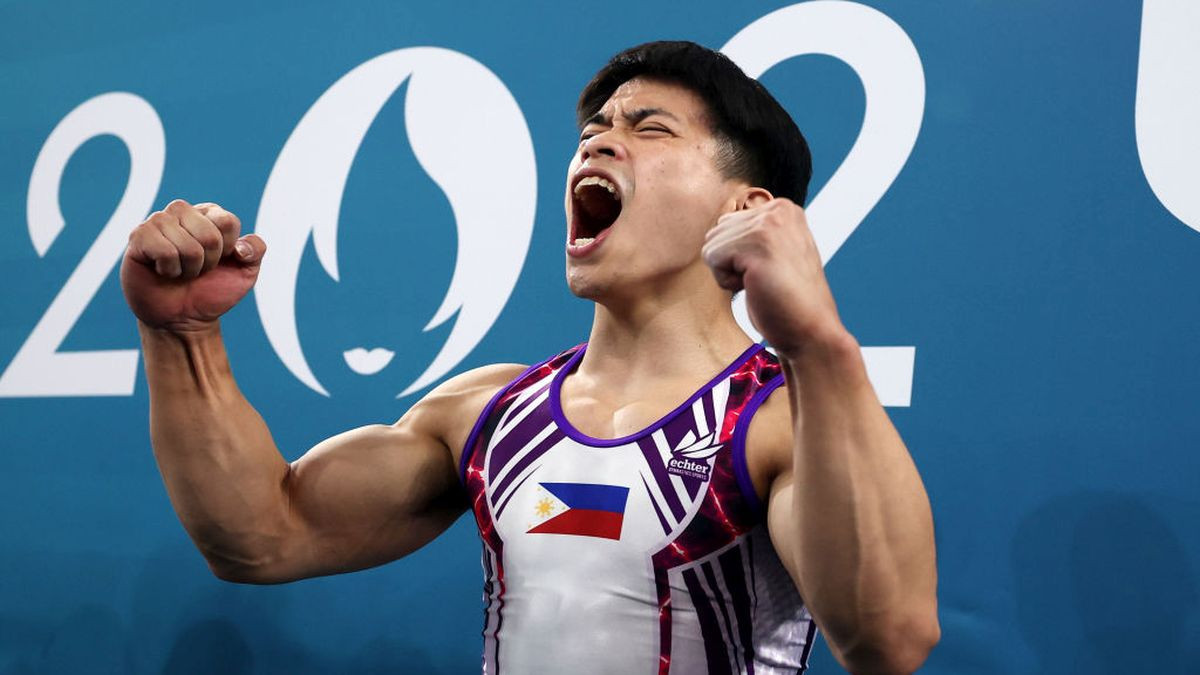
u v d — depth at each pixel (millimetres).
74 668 1938
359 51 1889
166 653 1854
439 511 1167
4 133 2207
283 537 1088
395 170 1822
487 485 1042
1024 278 1376
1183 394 1281
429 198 1786
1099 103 1369
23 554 2023
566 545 966
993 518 1352
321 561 1124
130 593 1907
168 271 937
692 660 941
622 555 950
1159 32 1352
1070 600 1302
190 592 1851
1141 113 1347
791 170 1139
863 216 1475
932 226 1436
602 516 964
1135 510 1284
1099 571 1292
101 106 2113
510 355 1680
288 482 1107
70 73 2158
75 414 2025
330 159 1876
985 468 1363
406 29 1855
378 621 1689
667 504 957
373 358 1779
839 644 842
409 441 1124
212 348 1024
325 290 1838
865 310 1453
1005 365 1371
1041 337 1357
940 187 1438
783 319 778
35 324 2098
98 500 1972
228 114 1982
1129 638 1269
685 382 1035
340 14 1916
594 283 1042
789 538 883
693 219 1053
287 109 1930
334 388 1801
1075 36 1395
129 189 2055
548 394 1067
